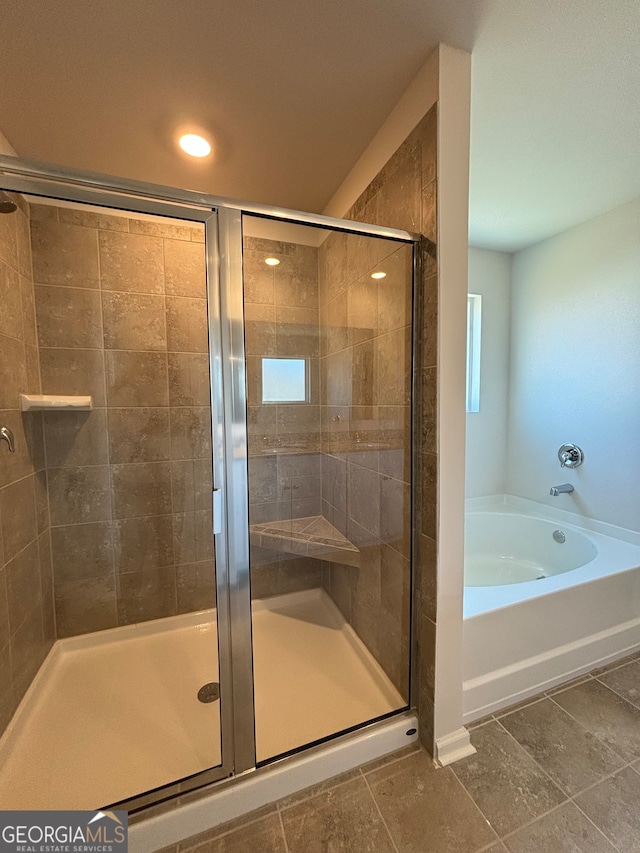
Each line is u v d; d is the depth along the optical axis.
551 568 2.38
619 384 2.10
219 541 1.20
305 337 1.99
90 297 1.75
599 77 1.20
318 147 1.53
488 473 2.83
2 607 1.30
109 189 1.09
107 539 1.86
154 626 1.96
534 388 2.62
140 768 1.21
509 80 1.21
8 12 0.95
